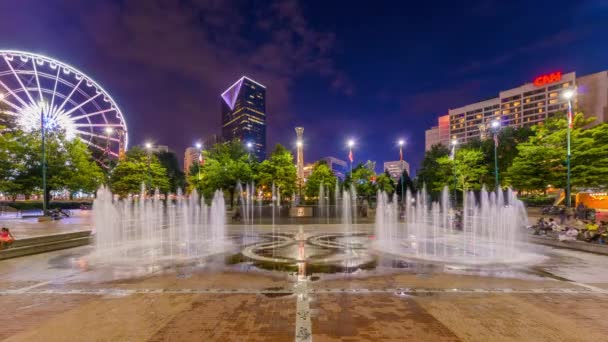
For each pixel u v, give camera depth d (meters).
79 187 40.31
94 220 27.67
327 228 23.88
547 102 103.94
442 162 45.09
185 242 16.72
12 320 6.23
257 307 6.86
